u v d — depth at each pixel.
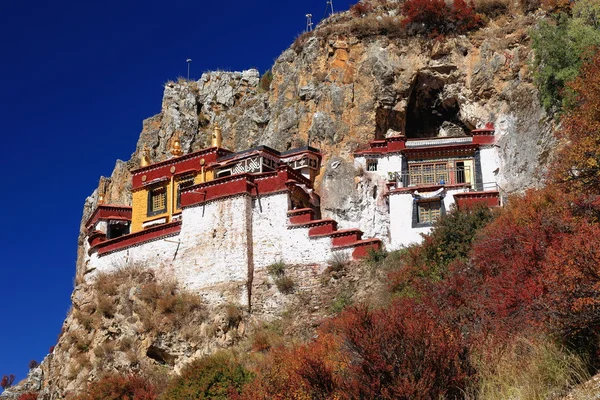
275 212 35.00
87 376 33.41
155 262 36.75
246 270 33.94
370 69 43.66
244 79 56.72
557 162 26.11
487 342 14.91
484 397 13.09
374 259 31.70
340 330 20.31
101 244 39.41
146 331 33.44
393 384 14.46
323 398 16.09
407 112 45.00
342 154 41.62
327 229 33.72
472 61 42.78
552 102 35.22
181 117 55.28
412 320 16.00
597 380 11.61
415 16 44.19
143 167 43.69
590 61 31.45
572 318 12.98
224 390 23.02
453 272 22.84
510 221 23.42
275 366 20.83
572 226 18.38
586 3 36.94
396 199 36.50
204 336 32.69
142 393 27.00
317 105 43.97
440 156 39.75
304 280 33.06
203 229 35.81
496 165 38.78
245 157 39.78
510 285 17.69
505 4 44.00
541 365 12.51
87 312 36.41
